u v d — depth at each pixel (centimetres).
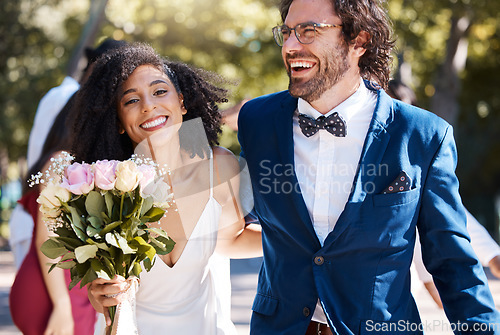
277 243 319
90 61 442
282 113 324
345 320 302
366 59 324
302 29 306
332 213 311
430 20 1812
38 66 2211
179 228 324
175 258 321
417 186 302
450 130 311
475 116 2542
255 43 1923
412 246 307
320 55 306
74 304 409
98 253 286
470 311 297
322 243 310
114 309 294
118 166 282
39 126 485
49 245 293
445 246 302
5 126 2095
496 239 2319
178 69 341
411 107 314
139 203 286
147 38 1848
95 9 1345
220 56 1903
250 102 343
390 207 299
